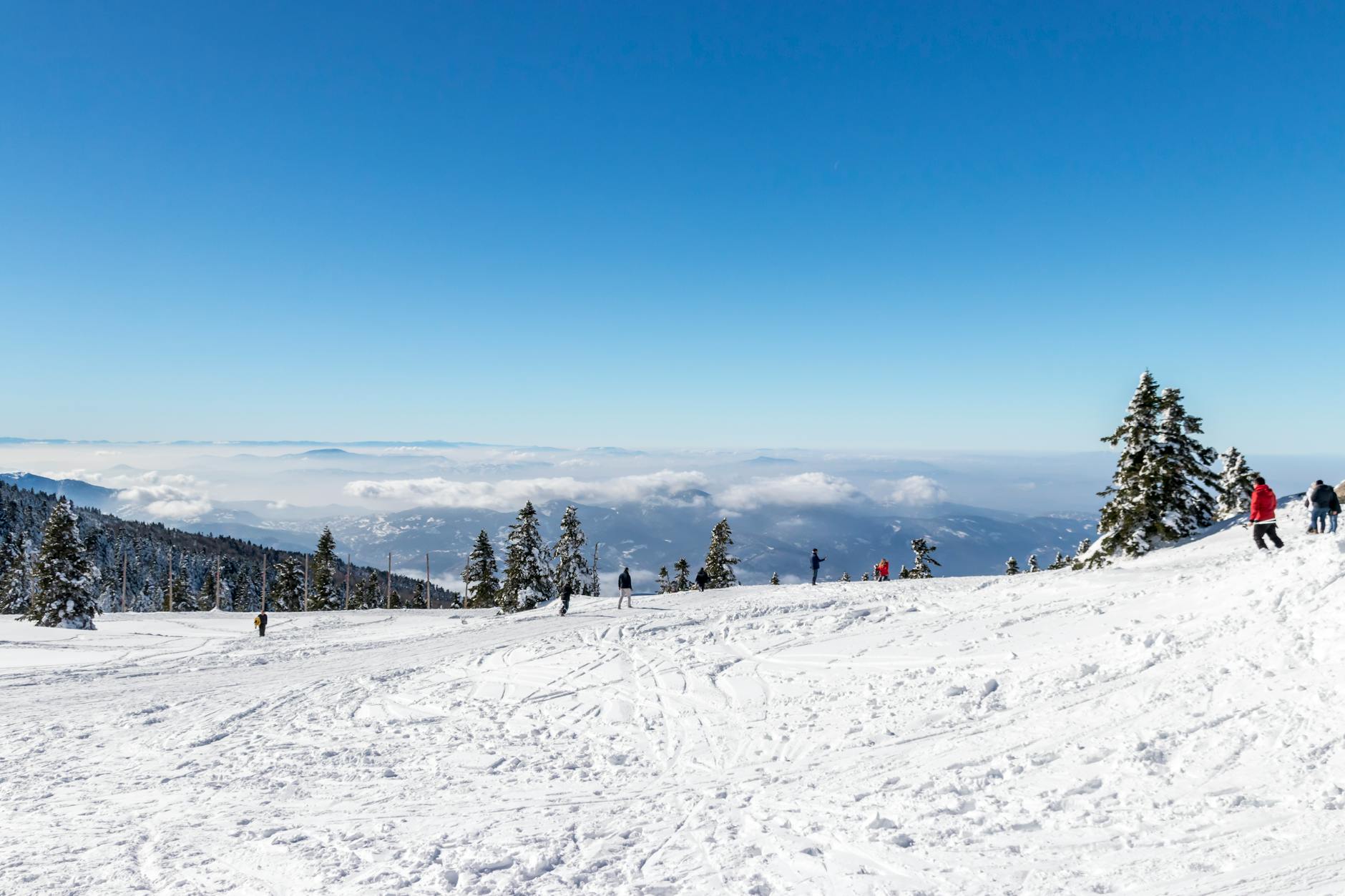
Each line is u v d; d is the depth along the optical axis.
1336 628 9.53
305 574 85.88
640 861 7.35
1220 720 8.58
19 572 70.44
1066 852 6.48
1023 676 12.11
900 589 26.09
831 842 7.39
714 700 14.64
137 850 8.53
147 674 23.72
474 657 22.08
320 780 11.27
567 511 56.97
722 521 60.94
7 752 14.16
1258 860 5.74
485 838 8.30
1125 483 26.58
